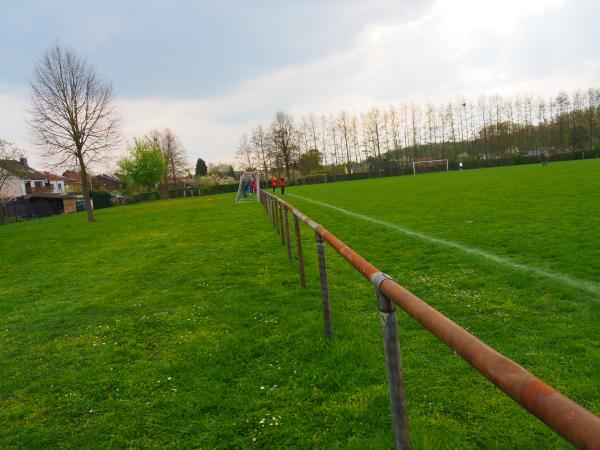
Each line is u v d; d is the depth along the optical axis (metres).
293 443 2.70
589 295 4.71
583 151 59.62
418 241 8.74
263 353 4.06
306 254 8.82
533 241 7.60
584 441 0.74
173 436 2.89
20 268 11.11
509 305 4.66
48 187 67.31
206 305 5.87
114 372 3.99
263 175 78.25
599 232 7.75
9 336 5.40
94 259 11.17
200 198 53.78
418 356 3.65
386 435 2.62
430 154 85.31
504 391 1.00
